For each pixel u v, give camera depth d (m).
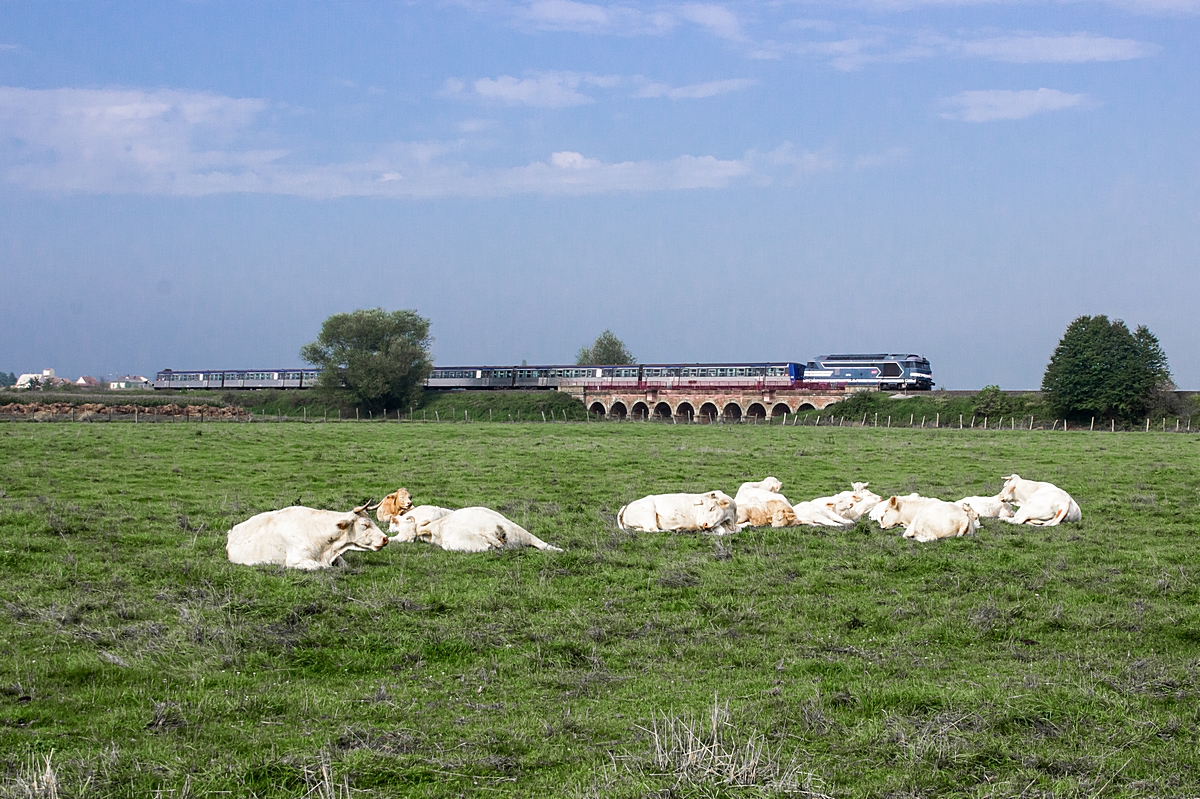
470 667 11.82
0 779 8.11
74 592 14.06
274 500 23.98
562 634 13.07
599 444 45.00
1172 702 10.89
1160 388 86.88
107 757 8.64
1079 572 17.11
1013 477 24.03
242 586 14.60
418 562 16.80
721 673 11.87
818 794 8.32
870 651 12.76
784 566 17.20
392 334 120.56
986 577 16.56
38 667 10.96
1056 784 8.70
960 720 10.00
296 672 11.43
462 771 8.80
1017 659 12.58
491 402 121.62
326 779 8.07
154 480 27.39
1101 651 12.88
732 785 8.48
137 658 11.38
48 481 26.30
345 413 116.25
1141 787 8.74
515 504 24.11
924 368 108.75
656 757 8.92
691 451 40.59
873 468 34.62
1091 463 36.47
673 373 120.50
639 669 11.98
